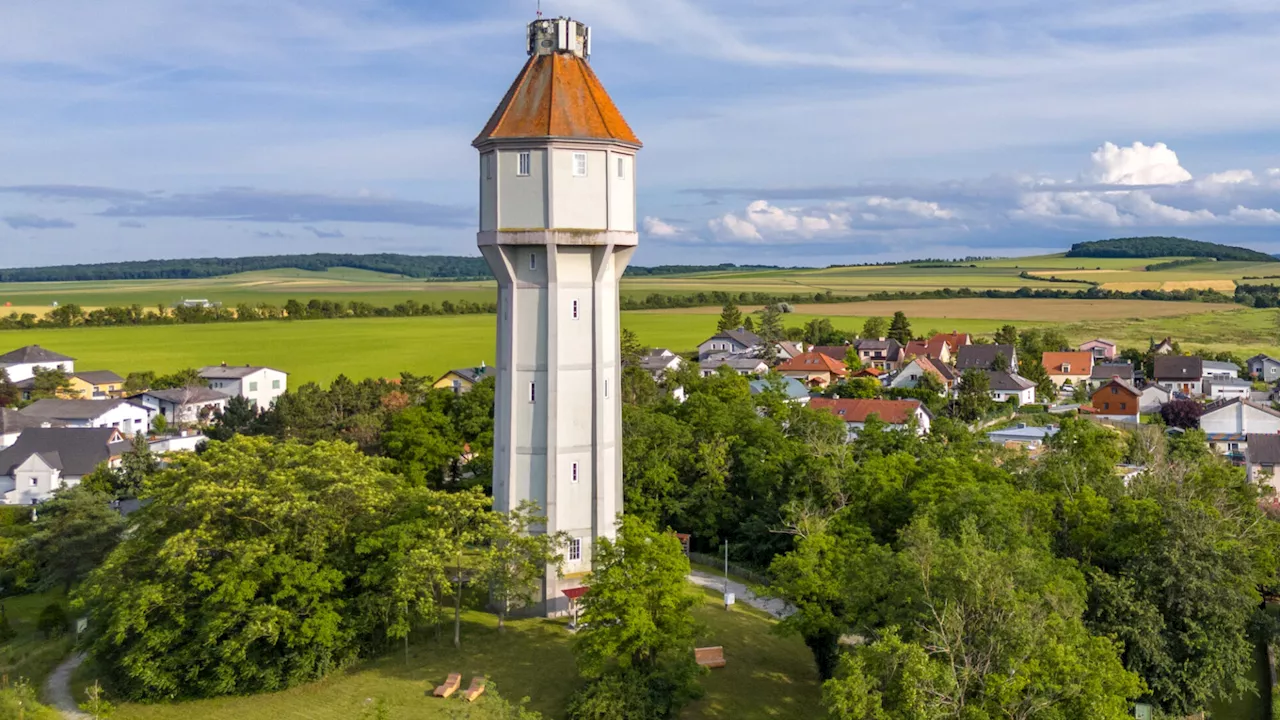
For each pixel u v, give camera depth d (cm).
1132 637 5559
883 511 7094
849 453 8512
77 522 7650
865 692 4075
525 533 6178
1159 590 5781
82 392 16500
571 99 6056
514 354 6150
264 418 11312
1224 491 7631
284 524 5569
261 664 5378
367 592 5594
